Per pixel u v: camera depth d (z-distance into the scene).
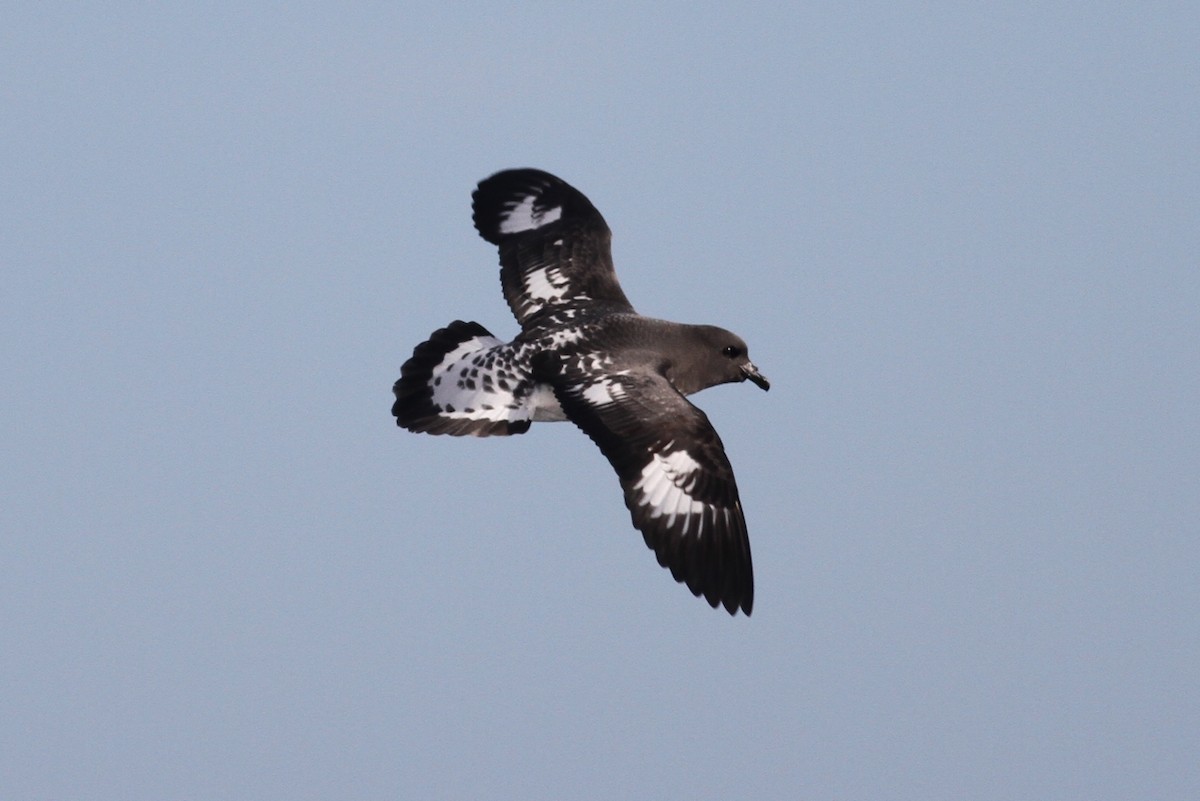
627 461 14.76
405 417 16.14
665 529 14.48
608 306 17.14
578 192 18.20
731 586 14.46
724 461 14.68
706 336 16.66
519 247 18.03
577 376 15.68
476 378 16.12
